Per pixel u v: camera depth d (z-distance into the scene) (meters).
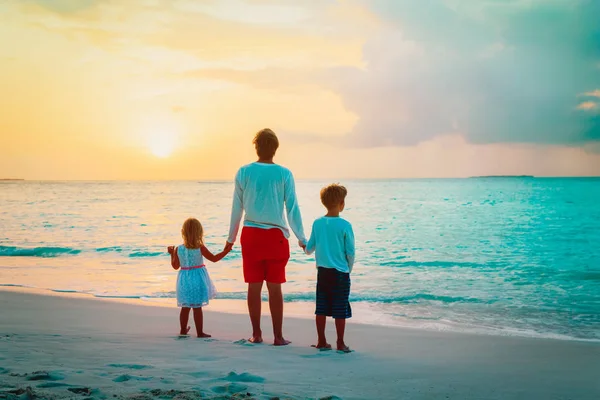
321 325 4.63
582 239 20.95
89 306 7.46
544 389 3.46
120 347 4.37
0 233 23.11
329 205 4.67
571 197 65.69
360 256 15.88
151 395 2.76
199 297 5.18
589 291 9.52
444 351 4.75
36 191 95.81
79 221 30.09
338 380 3.47
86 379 3.12
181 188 123.81
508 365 4.19
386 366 3.99
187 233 5.22
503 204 50.09
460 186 130.62
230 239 4.98
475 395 3.26
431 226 27.38
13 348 4.19
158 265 13.34
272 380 3.36
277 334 4.79
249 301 4.86
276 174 4.75
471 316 7.29
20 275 11.39
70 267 12.88
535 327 6.57
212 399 2.72
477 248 18.08
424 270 12.77
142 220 31.11
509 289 9.83
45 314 6.72
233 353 4.20
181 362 3.80
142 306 7.52
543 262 14.27
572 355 4.64
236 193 4.86
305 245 4.86
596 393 3.38
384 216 35.00
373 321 6.91
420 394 3.22
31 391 2.66
